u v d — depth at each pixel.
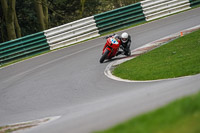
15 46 78.81
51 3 129.38
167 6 94.88
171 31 72.81
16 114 37.38
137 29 83.31
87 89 42.50
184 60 47.25
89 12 136.88
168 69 44.16
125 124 15.85
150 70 45.94
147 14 92.38
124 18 89.88
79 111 29.95
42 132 22.45
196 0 98.81
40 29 116.19
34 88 48.41
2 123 34.34
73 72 54.09
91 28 86.50
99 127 17.92
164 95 24.09
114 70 50.44
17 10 122.88
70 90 43.62
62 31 83.69
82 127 19.38
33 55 80.19
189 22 78.31
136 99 25.69
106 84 43.09
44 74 56.62
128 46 57.62
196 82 27.52
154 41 67.00
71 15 134.38
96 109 26.91
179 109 15.93
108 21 88.31
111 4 160.00
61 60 66.25
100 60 57.06
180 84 29.44
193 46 55.03
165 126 14.31
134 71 47.47
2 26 116.50
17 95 46.31
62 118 28.70
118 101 27.91
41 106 38.84
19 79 56.50
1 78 60.69
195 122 13.89
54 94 43.22
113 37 57.50
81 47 76.38
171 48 57.50
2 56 77.19
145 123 15.34
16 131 29.22
